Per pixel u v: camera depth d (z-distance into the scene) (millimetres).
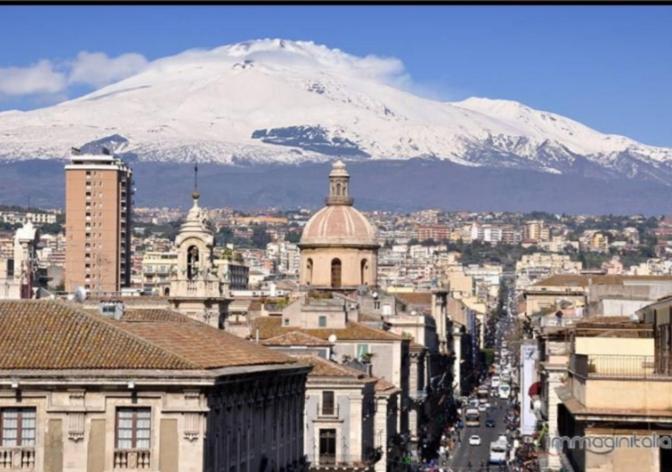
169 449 111000
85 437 110938
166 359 112125
